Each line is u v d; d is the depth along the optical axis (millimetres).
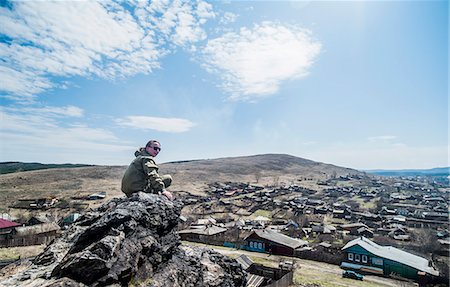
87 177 131125
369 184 169500
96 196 90438
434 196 135500
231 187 137125
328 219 86875
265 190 133500
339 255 41438
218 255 6773
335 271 36500
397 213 96812
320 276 32812
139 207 5281
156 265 5047
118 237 4477
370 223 80438
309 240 60281
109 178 131875
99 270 3922
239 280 6621
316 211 96188
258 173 188250
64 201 85312
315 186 157125
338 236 64688
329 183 168875
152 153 6574
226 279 6016
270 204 103125
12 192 97562
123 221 4828
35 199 85500
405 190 159875
